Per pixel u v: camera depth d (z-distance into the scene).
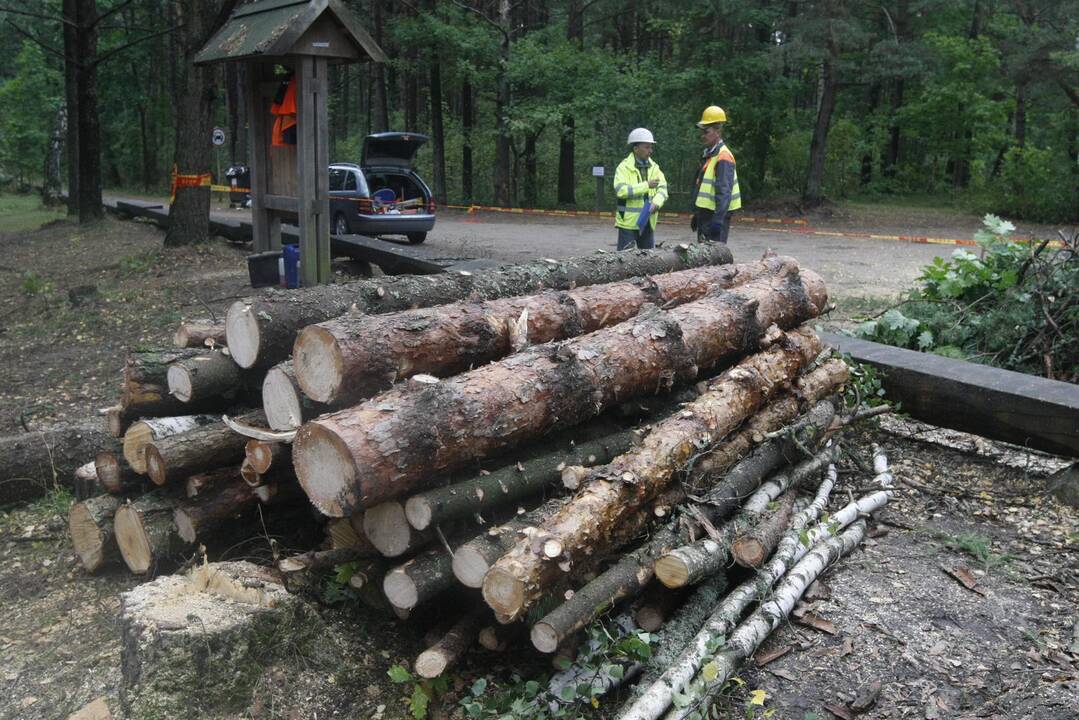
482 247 15.66
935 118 27.78
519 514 3.54
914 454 5.69
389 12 29.89
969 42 27.22
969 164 28.58
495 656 3.62
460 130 27.42
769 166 26.95
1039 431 5.05
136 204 20.44
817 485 5.00
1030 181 22.55
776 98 25.64
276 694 3.36
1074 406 4.87
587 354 3.96
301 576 3.74
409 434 3.25
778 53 22.45
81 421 5.80
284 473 3.96
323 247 8.39
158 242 16.02
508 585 3.11
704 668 3.19
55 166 29.36
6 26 38.12
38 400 7.15
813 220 22.67
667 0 24.39
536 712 3.18
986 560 4.24
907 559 4.32
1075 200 21.72
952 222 21.92
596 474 3.56
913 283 11.45
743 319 4.94
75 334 9.23
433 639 3.59
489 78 24.86
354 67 41.31
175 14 14.26
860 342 6.48
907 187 30.14
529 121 24.05
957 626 3.71
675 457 3.76
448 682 3.46
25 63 38.38
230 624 3.34
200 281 11.37
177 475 4.02
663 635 3.44
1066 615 3.77
